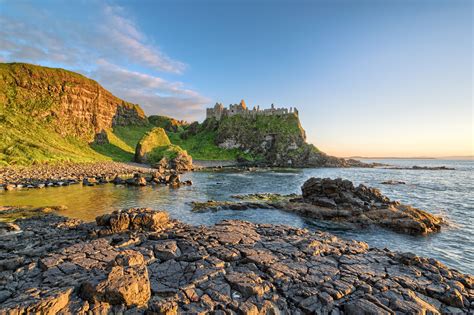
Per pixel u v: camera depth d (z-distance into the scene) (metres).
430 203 41.47
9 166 65.19
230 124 180.62
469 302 11.42
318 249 16.61
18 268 13.54
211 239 18.31
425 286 12.30
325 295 11.34
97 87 143.38
